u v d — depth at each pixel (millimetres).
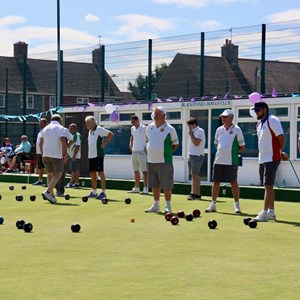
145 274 5949
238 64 38750
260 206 12711
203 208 12289
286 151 16531
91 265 6344
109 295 5152
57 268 6188
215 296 5148
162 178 11281
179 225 9508
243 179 17344
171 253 7055
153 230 8914
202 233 8633
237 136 11508
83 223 9680
